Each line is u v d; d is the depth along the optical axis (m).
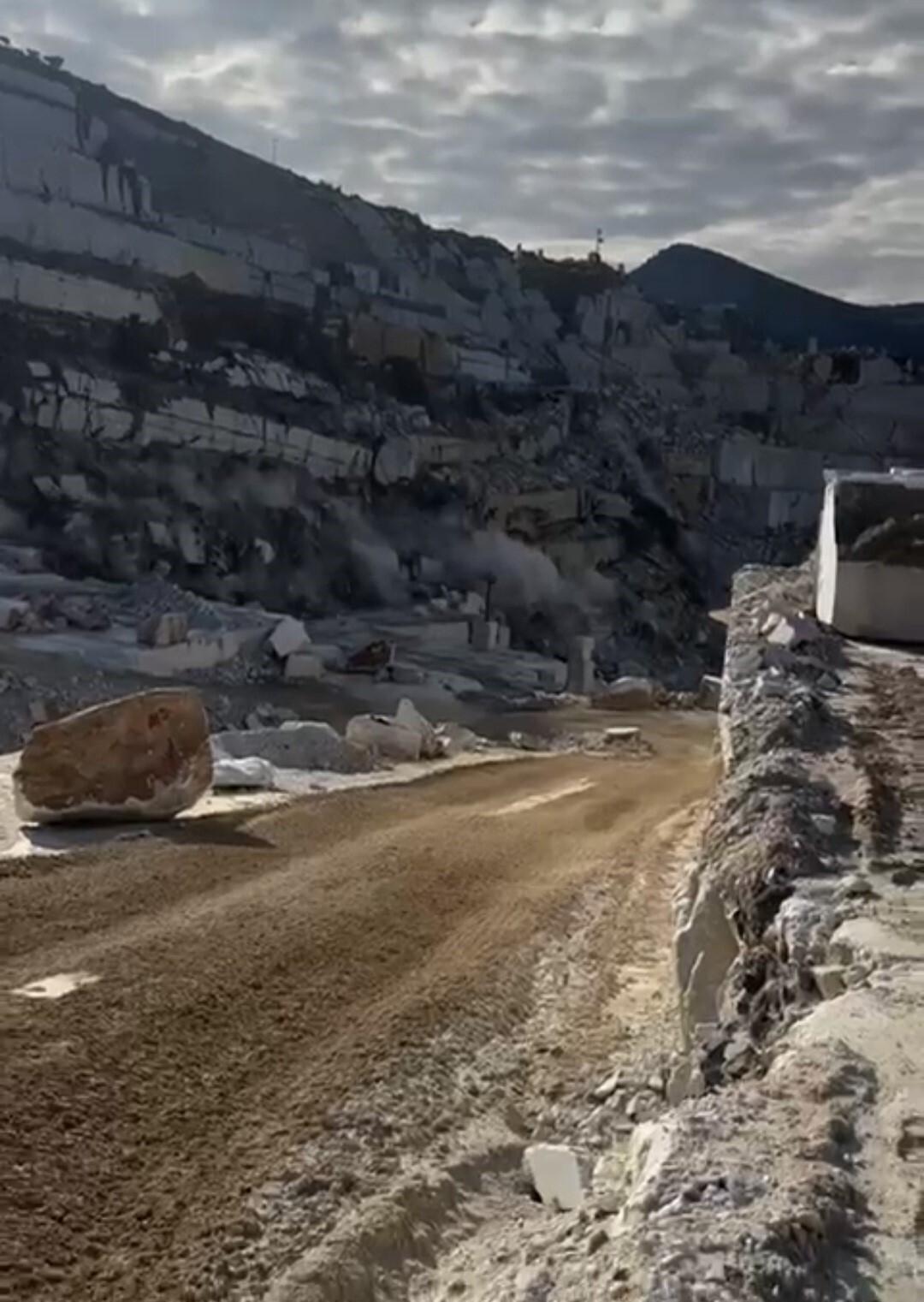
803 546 81.69
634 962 12.33
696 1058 7.17
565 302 101.62
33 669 34.00
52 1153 6.92
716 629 70.38
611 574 70.00
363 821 17.95
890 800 8.56
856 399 91.69
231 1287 6.01
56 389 54.97
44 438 54.06
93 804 15.94
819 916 6.84
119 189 71.00
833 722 10.52
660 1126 5.20
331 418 65.12
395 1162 7.47
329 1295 6.06
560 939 12.74
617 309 99.88
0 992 9.16
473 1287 6.25
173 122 83.50
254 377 64.38
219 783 19.33
